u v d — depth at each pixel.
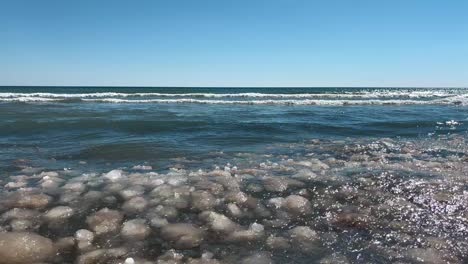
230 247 3.92
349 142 11.15
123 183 6.10
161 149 9.68
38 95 34.78
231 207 5.04
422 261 3.64
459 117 19.03
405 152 9.52
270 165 7.82
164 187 5.79
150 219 4.60
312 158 8.68
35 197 5.27
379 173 7.04
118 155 8.88
